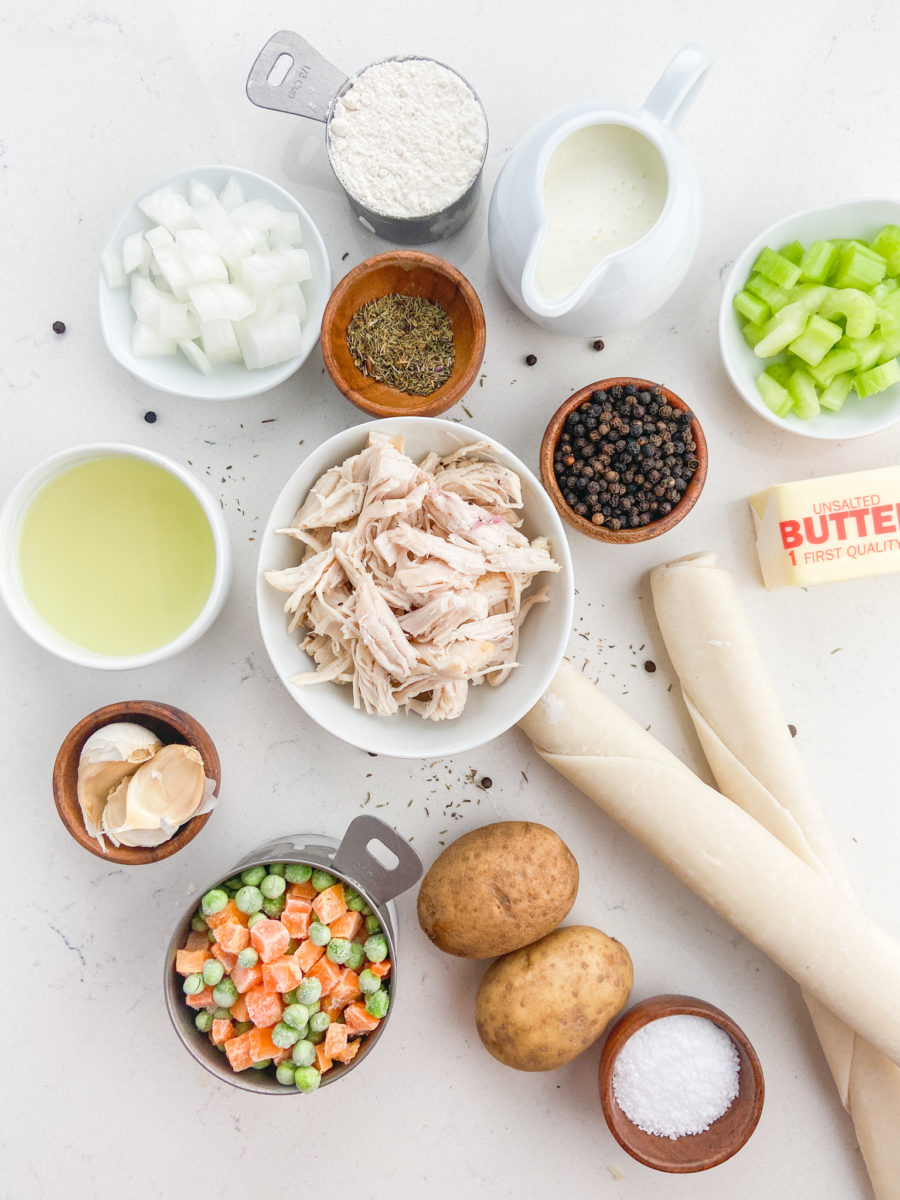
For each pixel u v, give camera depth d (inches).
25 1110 15.2
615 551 15.1
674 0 14.5
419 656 12.2
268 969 12.9
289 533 12.3
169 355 14.0
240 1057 13.1
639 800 13.9
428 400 13.3
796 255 14.1
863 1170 15.3
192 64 14.4
